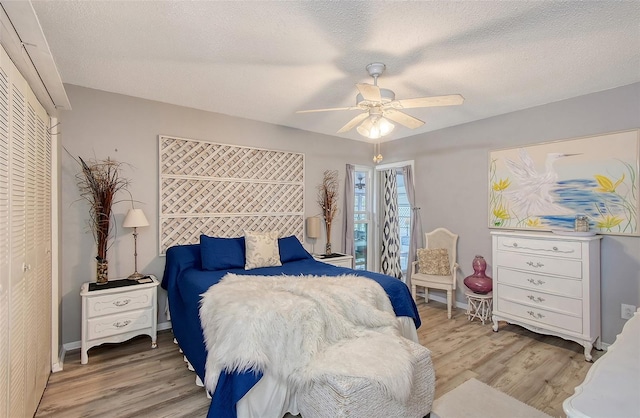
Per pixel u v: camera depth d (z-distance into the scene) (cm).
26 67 163
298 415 199
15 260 154
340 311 218
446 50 226
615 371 93
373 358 179
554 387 231
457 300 423
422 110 364
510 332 336
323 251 473
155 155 335
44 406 204
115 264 312
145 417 195
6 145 142
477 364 265
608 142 295
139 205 326
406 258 595
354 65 249
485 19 189
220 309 194
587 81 279
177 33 205
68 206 288
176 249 326
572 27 197
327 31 202
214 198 374
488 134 389
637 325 132
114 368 255
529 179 349
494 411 203
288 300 201
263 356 172
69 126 289
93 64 249
